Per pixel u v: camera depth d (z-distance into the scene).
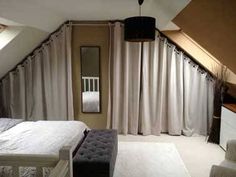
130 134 4.54
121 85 4.50
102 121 4.70
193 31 2.88
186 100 4.39
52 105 4.65
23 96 4.64
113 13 3.80
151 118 4.51
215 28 2.17
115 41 4.32
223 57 2.75
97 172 2.38
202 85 4.33
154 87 4.40
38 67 4.56
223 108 3.74
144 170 3.05
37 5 3.20
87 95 4.64
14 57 4.27
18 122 3.35
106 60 4.53
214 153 3.61
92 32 4.47
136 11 3.62
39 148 2.33
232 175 1.98
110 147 2.76
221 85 3.83
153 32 2.49
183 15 2.61
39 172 1.63
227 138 3.56
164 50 4.31
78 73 4.61
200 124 4.43
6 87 4.74
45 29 4.00
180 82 4.36
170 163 3.25
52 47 4.47
